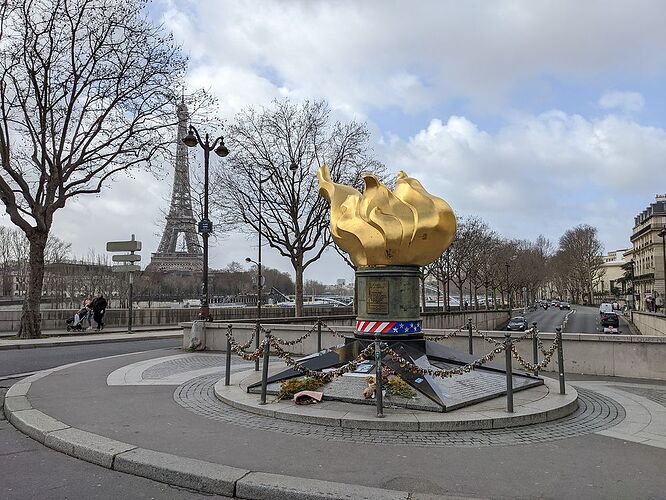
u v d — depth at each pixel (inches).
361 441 269.3
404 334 393.1
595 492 203.9
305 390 350.9
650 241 3769.7
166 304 2837.1
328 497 198.8
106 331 1096.2
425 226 385.1
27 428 300.5
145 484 224.4
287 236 1414.9
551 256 5334.6
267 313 1587.1
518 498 198.1
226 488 212.2
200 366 549.6
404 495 198.5
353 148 1419.8
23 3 849.5
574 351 518.3
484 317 2005.4
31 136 927.7
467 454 249.0
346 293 6806.1
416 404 317.7
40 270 922.7
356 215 402.0
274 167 1370.6
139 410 340.8
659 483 213.2
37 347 804.6
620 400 377.4
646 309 3341.5
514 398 348.8
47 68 868.0
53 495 210.1
